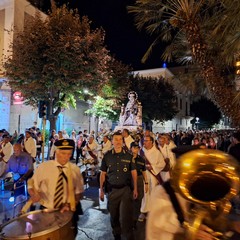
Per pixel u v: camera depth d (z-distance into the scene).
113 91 25.02
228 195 1.50
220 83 7.69
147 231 1.78
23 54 16.62
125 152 4.56
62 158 3.38
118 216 4.49
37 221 2.76
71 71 16.47
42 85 16.86
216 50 9.12
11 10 22.50
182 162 1.54
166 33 9.88
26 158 6.30
